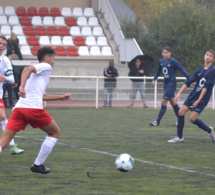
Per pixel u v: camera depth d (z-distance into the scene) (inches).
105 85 1870.1
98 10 2605.8
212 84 948.6
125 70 2146.9
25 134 1078.4
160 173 677.3
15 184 602.9
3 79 772.6
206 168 715.4
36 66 626.5
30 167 704.4
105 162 751.1
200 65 2765.7
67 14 2554.1
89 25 2491.4
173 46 2792.8
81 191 571.5
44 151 641.0
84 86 1878.7
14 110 637.3
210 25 2807.6
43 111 635.5
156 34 2832.2
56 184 605.3
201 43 2780.5
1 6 2513.5
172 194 562.9
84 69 2137.1
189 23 2802.7
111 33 2445.9
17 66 1935.3
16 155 800.3
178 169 705.6
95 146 914.7
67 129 1190.9
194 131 1190.9
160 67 1242.6
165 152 856.9
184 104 974.4
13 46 2053.4
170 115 1622.8
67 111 1716.3
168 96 1240.8
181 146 932.6
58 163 737.6
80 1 2642.7
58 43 2349.9
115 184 609.6
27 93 633.0
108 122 1368.1
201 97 948.0
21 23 2433.6
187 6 2888.8
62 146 909.8
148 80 1887.3
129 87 1868.8
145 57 1882.4
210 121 1440.7
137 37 2869.1
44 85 638.5
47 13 2536.9
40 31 2404.0
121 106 1877.5
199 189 587.8
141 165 733.3
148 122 1381.6
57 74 2114.9
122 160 652.7
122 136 1069.8
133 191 575.2
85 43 2377.0
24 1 2578.7
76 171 682.8
